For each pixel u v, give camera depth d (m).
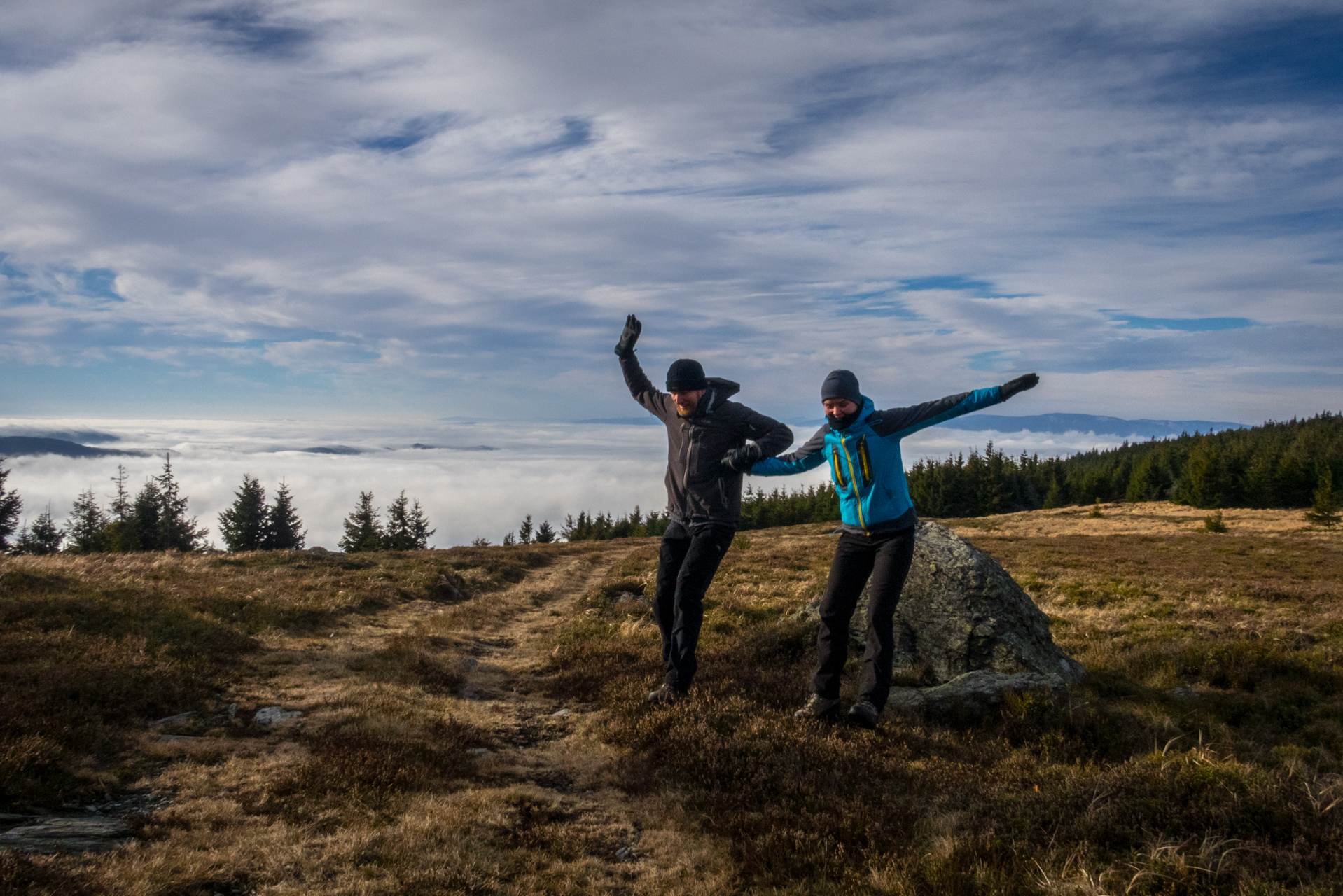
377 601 14.48
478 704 7.36
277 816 4.24
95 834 3.81
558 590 21.17
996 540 40.69
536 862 3.90
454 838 3.97
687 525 6.44
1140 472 96.38
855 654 8.84
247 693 7.05
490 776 5.27
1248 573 23.89
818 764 5.04
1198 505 80.31
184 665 7.38
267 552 21.36
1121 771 4.48
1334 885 3.18
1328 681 7.53
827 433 5.87
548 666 9.26
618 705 6.75
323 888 3.37
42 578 11.52
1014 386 5.07
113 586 11.59
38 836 3.64
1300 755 5.57
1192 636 10.46
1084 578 20.05
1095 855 3.64
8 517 61.31
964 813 4.23
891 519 5.71
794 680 7.52
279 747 5.63
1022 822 4.02
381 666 8.39
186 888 3.30
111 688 6.20
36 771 4.52
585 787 5.24
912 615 8.79
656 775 5.21
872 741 5.57
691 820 4.54
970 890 3.39
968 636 8.22
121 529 61.03
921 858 3.75
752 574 19.69
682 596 6.47
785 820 4.31
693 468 6.26
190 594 11.63
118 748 5.20
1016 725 6.11
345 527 77.00
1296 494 79.31
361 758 5.05
